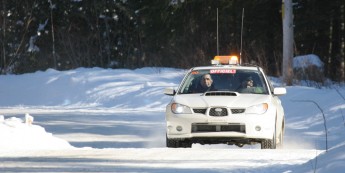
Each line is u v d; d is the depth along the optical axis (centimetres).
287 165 1977
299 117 4538
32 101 6594
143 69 7138
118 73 6788
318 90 5072
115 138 3781
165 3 8944
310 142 3547
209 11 9081
